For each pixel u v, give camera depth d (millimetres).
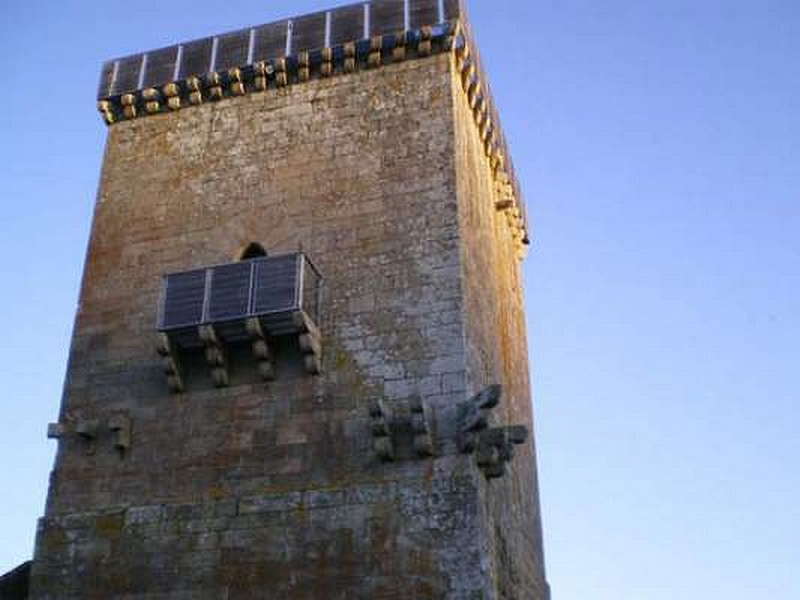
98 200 23141
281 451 18594
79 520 19062
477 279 21172
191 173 22734
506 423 22469
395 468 17688
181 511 18547
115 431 19516
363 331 19281
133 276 21719
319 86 22828
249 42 23781
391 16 22703
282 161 22078
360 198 20891
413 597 16453
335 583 17000
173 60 24297
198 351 20109
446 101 21516
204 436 19234
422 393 18219
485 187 24641
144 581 18078
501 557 18484
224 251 21344
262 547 17719
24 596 19469
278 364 19516
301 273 19344
